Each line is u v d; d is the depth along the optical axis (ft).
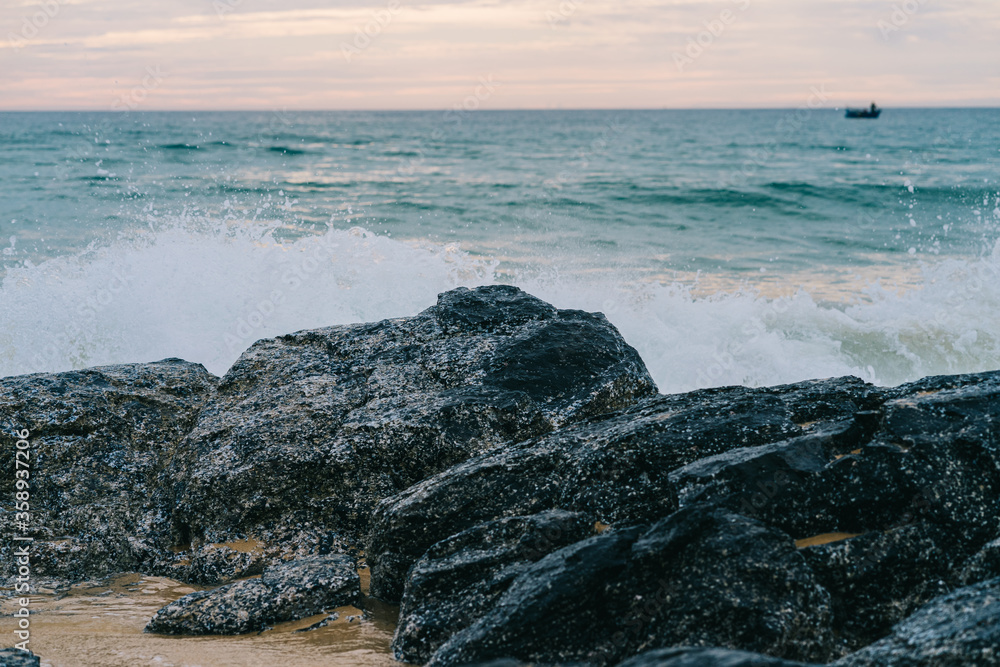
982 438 13.57
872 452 13.75
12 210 62.49
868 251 58.65
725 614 11.25
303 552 17.97
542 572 12.58
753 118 446.60
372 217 66.74
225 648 13.83
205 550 17.90
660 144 182.80
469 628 12.34
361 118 536.83
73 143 140.56
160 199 65.98
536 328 22.04
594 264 51.98
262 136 196.44
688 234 65.21
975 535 12.81
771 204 80.64
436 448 18.33
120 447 20.17
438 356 21.63
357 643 14.10
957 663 8.81
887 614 12.30
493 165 129.39
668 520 12.75
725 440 15.58
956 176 104.78
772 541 12.17
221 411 21.02
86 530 18.44
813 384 18.61
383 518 15.99
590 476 15.62
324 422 19.72
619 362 20.95
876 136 218.38
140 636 14.51
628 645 11.50
